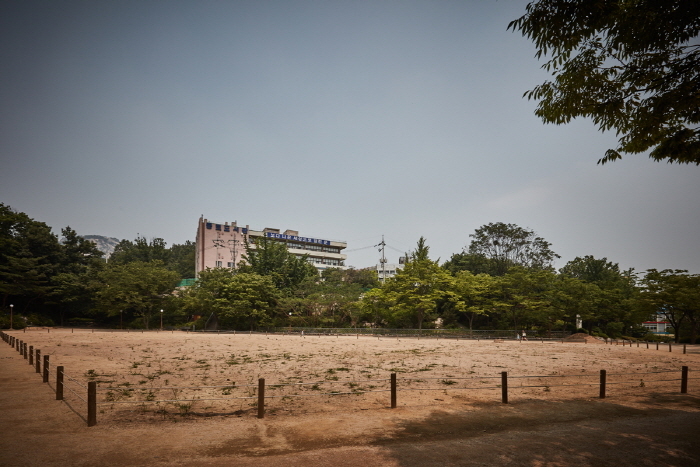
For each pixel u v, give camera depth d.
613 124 9.77
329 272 97.44
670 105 8.58
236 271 75.50
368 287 89.75
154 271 69.75
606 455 7.53
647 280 48.66
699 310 44.22
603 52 8.94
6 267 63.16
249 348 32.91
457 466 6.94
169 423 9.81
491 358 26.33
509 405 12.03
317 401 12.70
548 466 6.98
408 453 7.59
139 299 65.88
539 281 56.59
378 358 25.66
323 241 126.19
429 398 13.11
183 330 65.75
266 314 63.31
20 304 68.19
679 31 7.89
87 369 19.00
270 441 8.30
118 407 11.45
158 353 27.59
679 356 29.17
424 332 56.31
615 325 59.19
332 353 28.95
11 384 14.90
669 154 9.12
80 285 68.94
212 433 8.88
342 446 8.01
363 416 10.55
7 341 34.78
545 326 58.72
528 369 20.77
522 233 83.69
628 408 11.68
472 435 8.86
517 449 7.87
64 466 6.86
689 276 45.66
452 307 64.19
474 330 56.12
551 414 10.88
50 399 12.35
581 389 14.78
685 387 14.09
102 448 7.82
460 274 63.78
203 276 75.62
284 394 13.75
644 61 8.61
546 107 10.21
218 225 109.12
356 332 58.62
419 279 58.31
